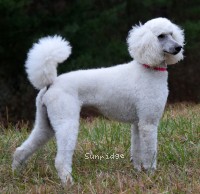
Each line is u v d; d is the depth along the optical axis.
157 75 8.05
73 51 18.45
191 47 19.05
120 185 7.47
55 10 19.48
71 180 7.67
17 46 18.44
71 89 7.85
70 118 7.76
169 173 8.10
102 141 10.10
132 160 8.55
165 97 8.09
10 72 18.78
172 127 10.74
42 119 8.10
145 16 20.97
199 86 19.97
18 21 17.91
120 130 10.62
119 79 8.03
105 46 18.94
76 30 17.91
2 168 8.66
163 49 8.01
